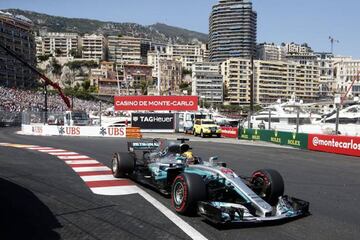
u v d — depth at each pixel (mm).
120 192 8883
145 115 42156
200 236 5816
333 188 9969
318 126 34438
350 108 34406
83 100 108438
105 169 12250
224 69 128250
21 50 149875
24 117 39500
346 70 135125
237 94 125438
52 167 12625
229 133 35156
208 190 6867
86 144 22234
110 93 160000
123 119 48906
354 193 9375
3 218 6664
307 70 131625
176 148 9094
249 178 8305
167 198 8289
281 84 127750
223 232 6020
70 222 6504
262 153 19203
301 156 18094
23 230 6043
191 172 7480
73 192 8852
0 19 137000
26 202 7820
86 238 5715
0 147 19344
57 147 19812
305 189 9742
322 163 15477
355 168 14180
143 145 10742
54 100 88000
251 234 5957
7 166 12570
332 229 6332
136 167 10469
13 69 141625
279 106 42188
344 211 7551
